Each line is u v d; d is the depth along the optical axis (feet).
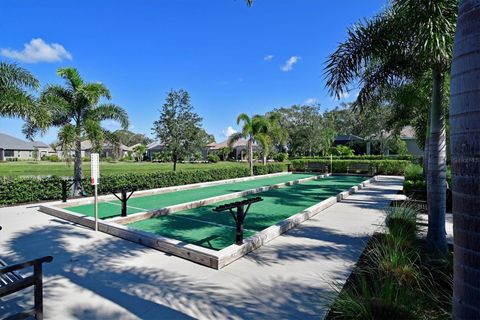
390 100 26.30
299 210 29.22
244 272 13.91
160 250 16.78
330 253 16.31
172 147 54.80
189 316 10.34
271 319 10.14
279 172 77.61
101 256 15.93
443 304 10.10
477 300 5.02
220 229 21.53
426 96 24.86
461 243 5.26
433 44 15.03
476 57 5.05
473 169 5.05
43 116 29.91
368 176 70.79
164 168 98.63
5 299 11.34
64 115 36.47
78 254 16.24
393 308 8.57
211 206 30.91
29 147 192.13
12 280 9.89
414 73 19.31
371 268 13.29
